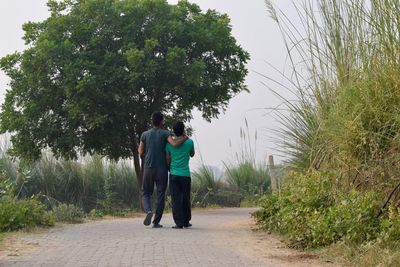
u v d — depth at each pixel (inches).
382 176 358.6
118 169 1058.1
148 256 341.4
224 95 919.7
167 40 877.8
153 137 514.0
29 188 979.9
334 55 405.1
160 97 894.4
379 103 362.6
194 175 1151.0
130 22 872.3
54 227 534.0
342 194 379.9
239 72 920.3
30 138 895.1
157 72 850.8
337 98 398.6
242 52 923.4
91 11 868.0
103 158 1051.3
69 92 824.3
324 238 349.4
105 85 840.3
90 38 869.2
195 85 864.3
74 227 533.6
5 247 387.9
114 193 964.6
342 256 319.0
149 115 888.3
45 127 882.1
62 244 401.7
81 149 902.4
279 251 359.6
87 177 1029.8
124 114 853.8
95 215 729.6
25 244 402.6
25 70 862.5
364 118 370.0
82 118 859.4
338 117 384.8
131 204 1028.5
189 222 571.5
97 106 845.2
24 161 941.8
